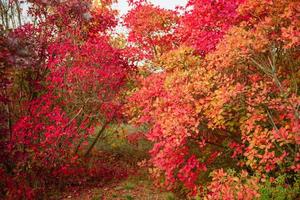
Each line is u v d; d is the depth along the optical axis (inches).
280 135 257.8
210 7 345.1
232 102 291.0
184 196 387.2
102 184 472.4
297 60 327.9
